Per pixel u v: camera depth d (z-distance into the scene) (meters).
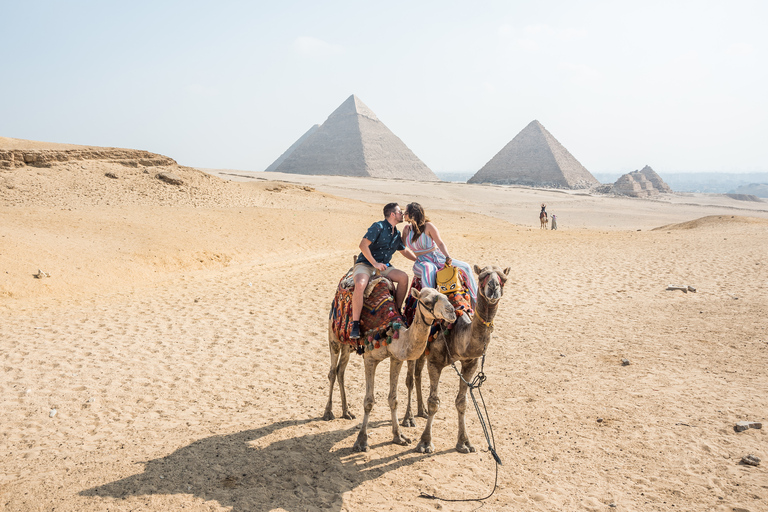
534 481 5.23
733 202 126.75
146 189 36.59
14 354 9.44
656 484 5.05
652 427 6.25
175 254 19.89
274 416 7.17
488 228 38.16
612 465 5.47
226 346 10.34
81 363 9.15
